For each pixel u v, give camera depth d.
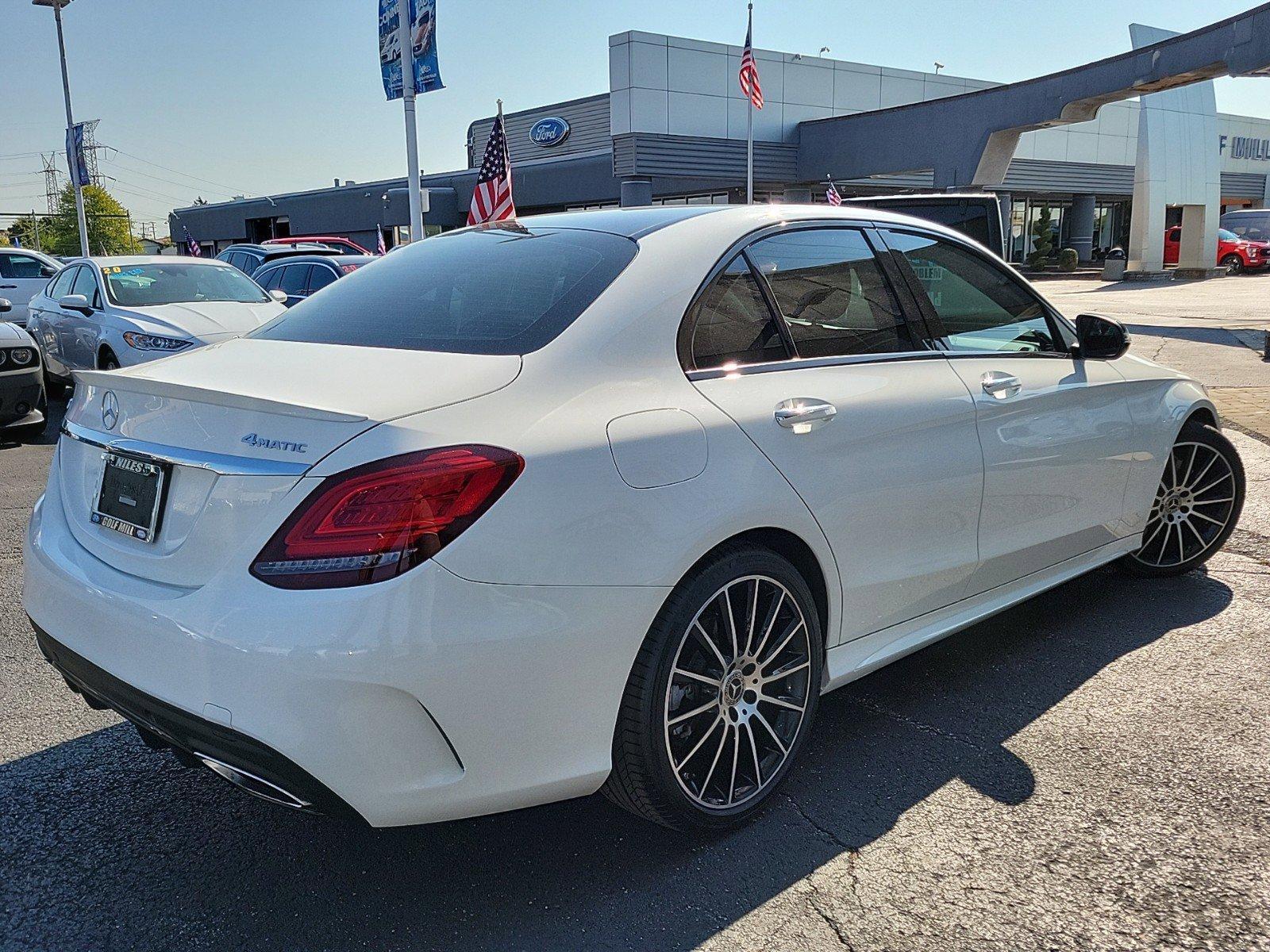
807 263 2.90
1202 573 4.59
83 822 2.67
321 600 1.92
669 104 27.55
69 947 2.18
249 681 1.94
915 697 3.38
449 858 2.50
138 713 2.20
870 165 28.33
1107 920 2.23
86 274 9.66
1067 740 3.05
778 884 2.38
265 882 2.41
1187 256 32.12
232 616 1.97
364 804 1.99
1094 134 35.97
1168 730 3.11
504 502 2.03
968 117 25.30
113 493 2.34
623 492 2.20
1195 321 17.22
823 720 3.22
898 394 2.90
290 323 2.88
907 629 3.07
